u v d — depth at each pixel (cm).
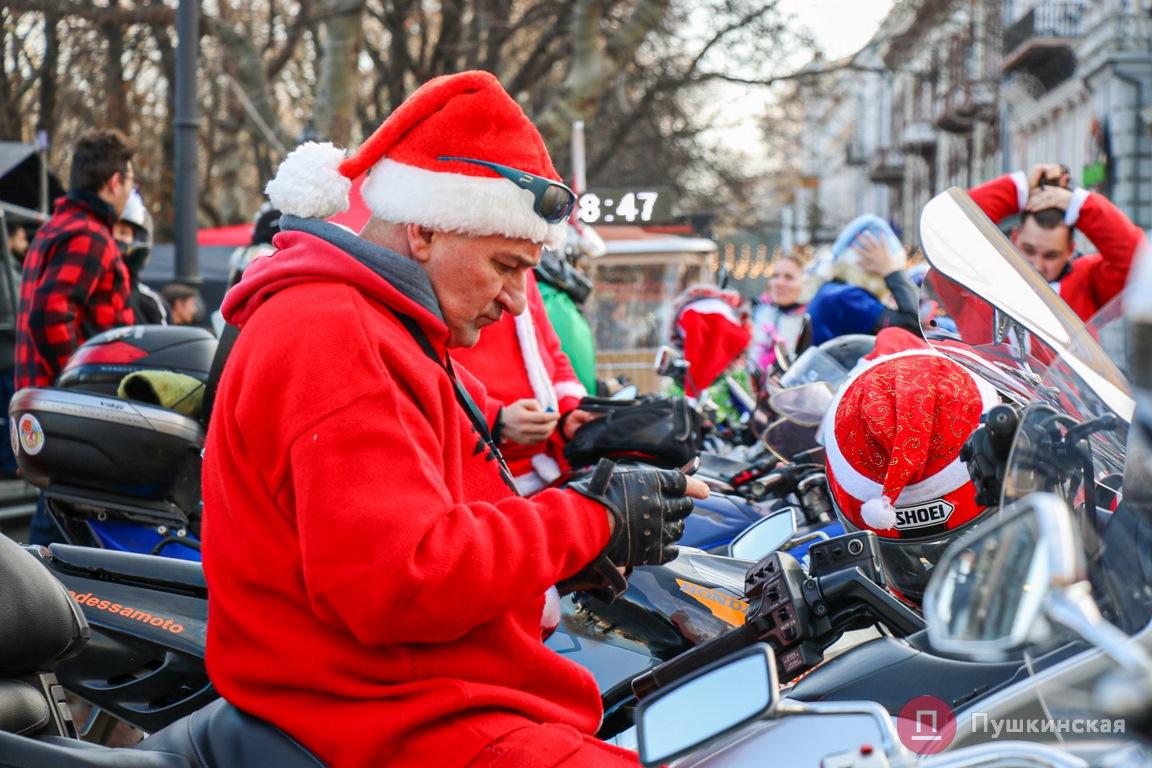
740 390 580
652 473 193
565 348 459
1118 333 177
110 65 1944
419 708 175
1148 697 112
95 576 282
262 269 188
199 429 380
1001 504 157
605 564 190
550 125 1456
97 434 369
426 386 181
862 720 156
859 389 222
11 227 1017
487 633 187
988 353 209
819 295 511
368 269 182
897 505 218
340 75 1414
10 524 717
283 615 179
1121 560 149
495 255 195
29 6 1598
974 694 170
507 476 203
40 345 529
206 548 186
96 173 540
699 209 2333
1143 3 2367
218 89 2117
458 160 191
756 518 361
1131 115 2378
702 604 280
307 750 179
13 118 2050
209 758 183
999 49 2638
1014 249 214
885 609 191
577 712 194
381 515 166
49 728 203
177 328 405
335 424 169
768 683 149
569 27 1839
